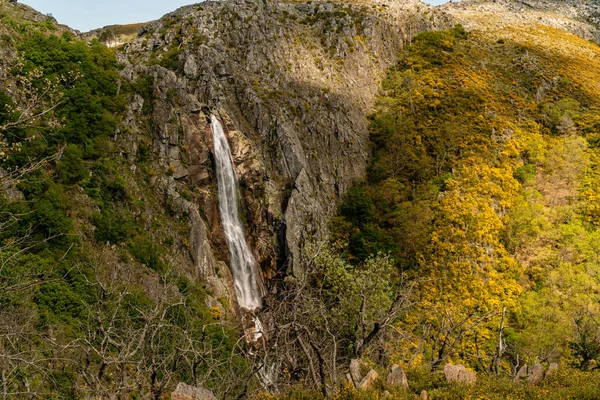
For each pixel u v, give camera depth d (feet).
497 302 165.27
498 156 227.20
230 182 180.24
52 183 127.03
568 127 253.85
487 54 316.60
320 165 201.26
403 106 250.78
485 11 465.47
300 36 245.65
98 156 147.02
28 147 126.11
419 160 218.79
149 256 138.21
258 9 242.78
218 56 204.54
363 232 183.93
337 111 222.89
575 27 439.63
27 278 86.53
